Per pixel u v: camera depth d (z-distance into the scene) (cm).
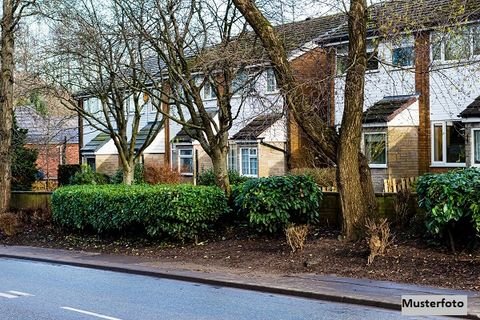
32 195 2645
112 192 2000
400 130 2750
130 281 1418
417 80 2766
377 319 977
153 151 4041
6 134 2584
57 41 3138
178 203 1788
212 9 2347
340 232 1647
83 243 2070
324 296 1156
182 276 1423
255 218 1700
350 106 1567
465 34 1639
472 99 2600
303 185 1703
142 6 2514
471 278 1216
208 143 2205
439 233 1387
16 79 3212
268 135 3234
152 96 2281
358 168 1578
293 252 1539
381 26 1608
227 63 1916
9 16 2564
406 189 1659
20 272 1589
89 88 2962
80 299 1188
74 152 5325
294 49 2244
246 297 1196
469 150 2503
